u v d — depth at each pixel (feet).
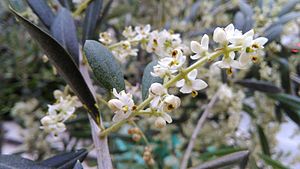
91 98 0.23
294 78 0.55
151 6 0.67
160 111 0.18
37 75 0.67
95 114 0.23
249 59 0.18
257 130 0.51
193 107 0.60
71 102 0.27
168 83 0.18
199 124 0.40
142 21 0.66
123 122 0.22
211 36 0.50
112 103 0.18
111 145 0.56
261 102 0.54
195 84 0.18
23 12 0.30
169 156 0.59
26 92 0.67
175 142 0.65
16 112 0.61
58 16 0.29
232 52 0.18
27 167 0.21
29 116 0.60
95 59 0.22
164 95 0.18
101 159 0.22
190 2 0.64
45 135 0.58
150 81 0.21
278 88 0.44
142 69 0.55
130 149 0.58
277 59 0.49
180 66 0.18
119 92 0.22
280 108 0.53
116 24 0.63
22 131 0.62
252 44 0.17
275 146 0.55
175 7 0.63
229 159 0.28
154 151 0.57
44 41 0.21
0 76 0.70
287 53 0.49
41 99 0.64
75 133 0.58
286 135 0.66
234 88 0.51
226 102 0.45
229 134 0.54
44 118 0.26
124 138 0.53
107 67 0.22
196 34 0.51
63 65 0.22
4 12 0.68
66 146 0.59
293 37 0.55
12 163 0.21
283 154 0.56
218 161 0.28
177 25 0.54
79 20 0.39
